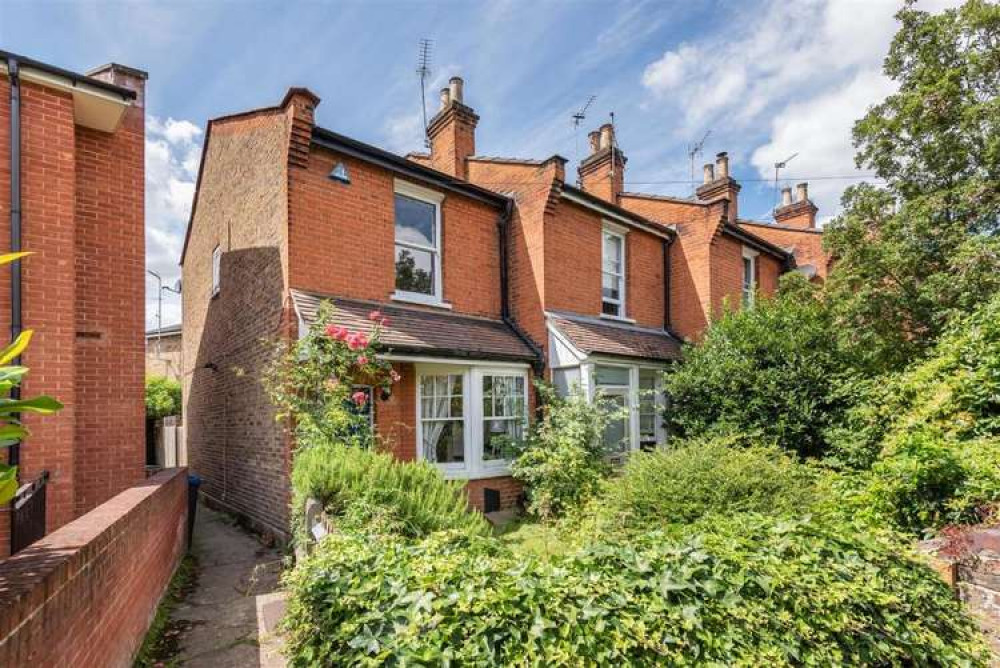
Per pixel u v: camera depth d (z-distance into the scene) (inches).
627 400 438.9
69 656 101.0
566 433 353.7
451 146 468.4
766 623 108.3
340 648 96.0
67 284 234.2
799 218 742.5
